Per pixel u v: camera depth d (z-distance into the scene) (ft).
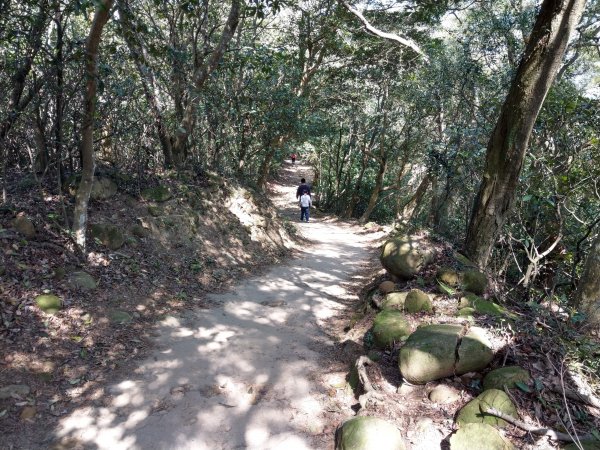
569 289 23.27
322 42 48.62
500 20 29.30
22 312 14.46
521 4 31.32
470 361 12.09
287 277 26.13
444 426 11.04
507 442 9.79
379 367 13.84
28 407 11.37
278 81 40.01
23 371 12.51
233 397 12.98
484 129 26.63
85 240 19.35
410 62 47.03
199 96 29.27
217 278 23.31
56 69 17.94
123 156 26.32
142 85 24.97
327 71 54.54
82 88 18.86
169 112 30.68
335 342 17.29
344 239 43.70
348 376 14.16
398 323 15.05
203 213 27.66
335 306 21.71
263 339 16.99
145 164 26.81
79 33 25.35
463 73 31.27
